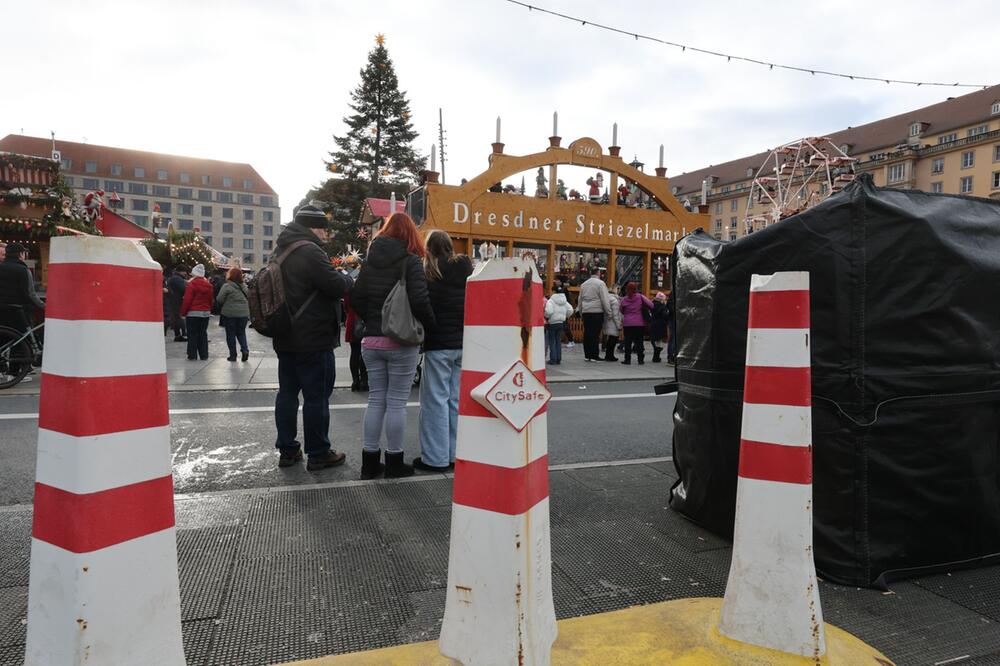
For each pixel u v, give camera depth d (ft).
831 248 9.57
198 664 7.00
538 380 5.43
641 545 10.74
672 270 12.86
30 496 12.52
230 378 28.78
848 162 67.10
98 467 4.35
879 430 9.40
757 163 315.99
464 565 5.47
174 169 424.87
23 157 46.68
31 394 23.94
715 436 11.05
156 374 4.72
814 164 70.59
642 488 13.92
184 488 13.29
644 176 55.36
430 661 6.85
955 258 9.70
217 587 8.84
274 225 448.65
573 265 66.90
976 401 9.89
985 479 10.01
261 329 14.08
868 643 7.77
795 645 6.75
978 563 10.05
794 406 6.80
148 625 4.63
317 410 14.66
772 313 6.93
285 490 13.16
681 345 12.21
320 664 6.84
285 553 10.03
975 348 9.86
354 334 25.57
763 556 6.96
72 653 4.26
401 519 11.60
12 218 45.42
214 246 430.61
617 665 6.82
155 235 92.17
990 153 237.25
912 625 8.22
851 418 9.35
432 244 14.55
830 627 7.84
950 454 9.68
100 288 4.37
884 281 9.46
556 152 51.78
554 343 39.73
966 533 9.93
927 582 9.54
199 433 18.26
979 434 9.93
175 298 49.16
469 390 5.47
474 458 5.43
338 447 17.07
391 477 14.19
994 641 7.87
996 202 10.97
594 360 42.65
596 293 41.98
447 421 15.01
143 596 4.60
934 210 9.95
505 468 5.29
